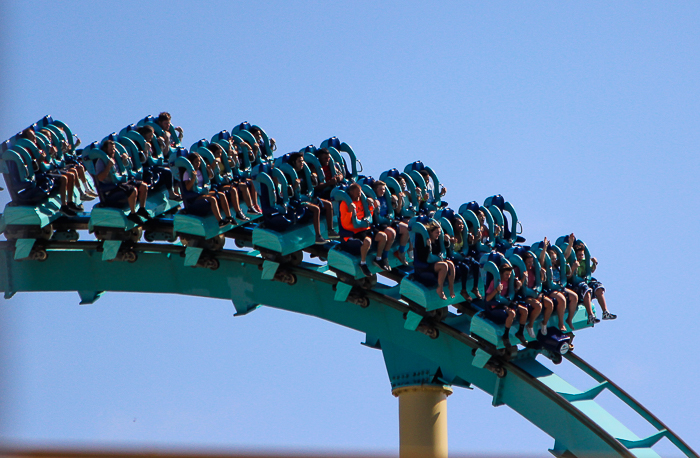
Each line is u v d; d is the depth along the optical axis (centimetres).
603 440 6122
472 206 7212
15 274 7800
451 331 6888
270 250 7188
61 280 7819
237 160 7825
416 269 6719
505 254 6919
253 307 7644
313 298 7388
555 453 6419
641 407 6575
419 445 7088
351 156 7825
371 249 6856
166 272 7800
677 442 6259
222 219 7250
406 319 6881
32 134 7481
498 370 6681
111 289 7850
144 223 7656
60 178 7562
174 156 7294
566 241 7125
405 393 7256
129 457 1579
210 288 7725
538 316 6662
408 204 7512
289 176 7231
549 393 6419
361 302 7094
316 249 7556
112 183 7362
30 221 7288
